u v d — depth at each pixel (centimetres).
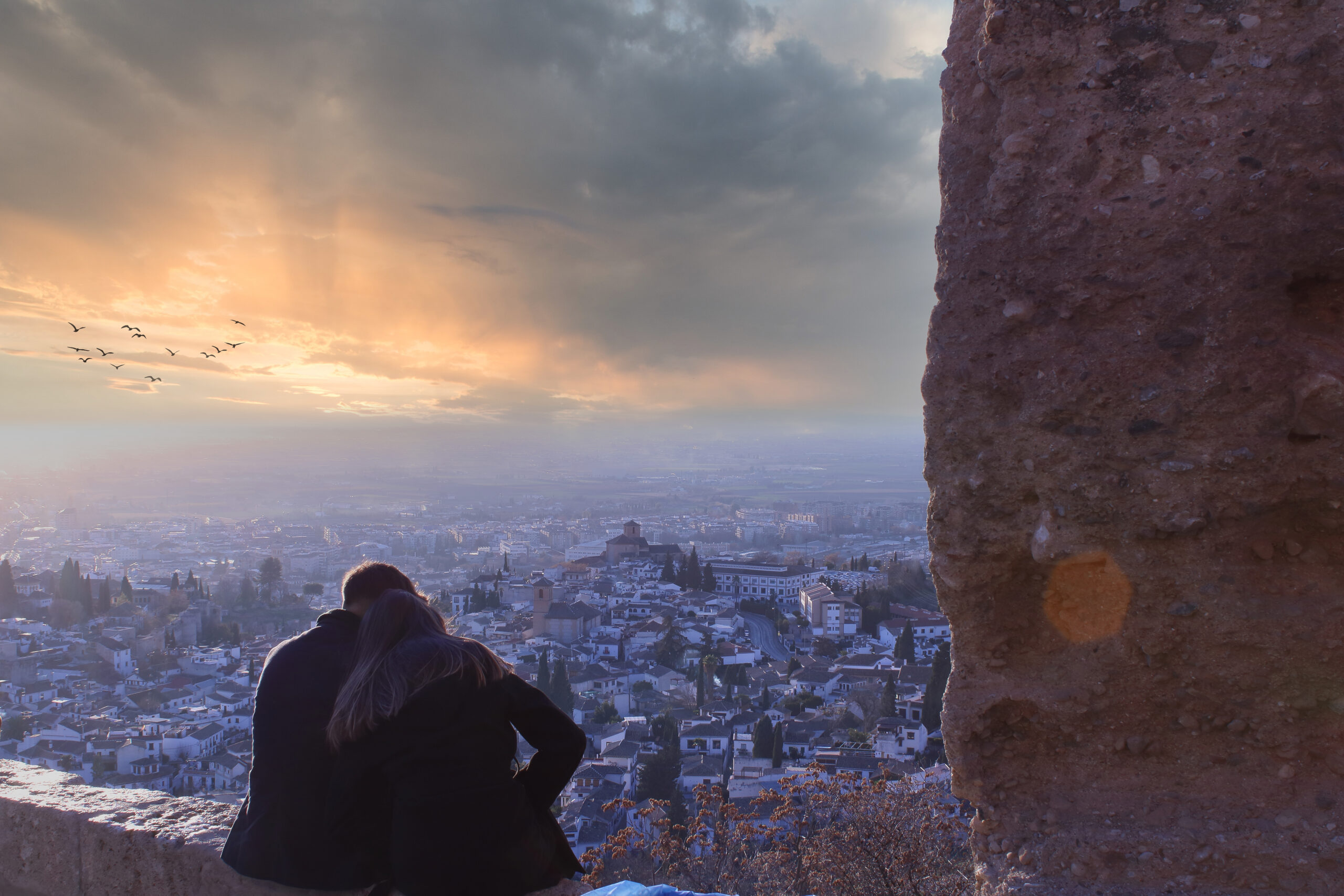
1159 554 270
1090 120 278
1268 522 263
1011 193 286
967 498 291
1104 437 273
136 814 350
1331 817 252
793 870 693
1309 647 256
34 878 360
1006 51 288
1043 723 287
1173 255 266
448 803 266
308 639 312
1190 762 273
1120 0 276
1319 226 255
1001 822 288
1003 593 293
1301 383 254
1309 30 258
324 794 291
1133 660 276
